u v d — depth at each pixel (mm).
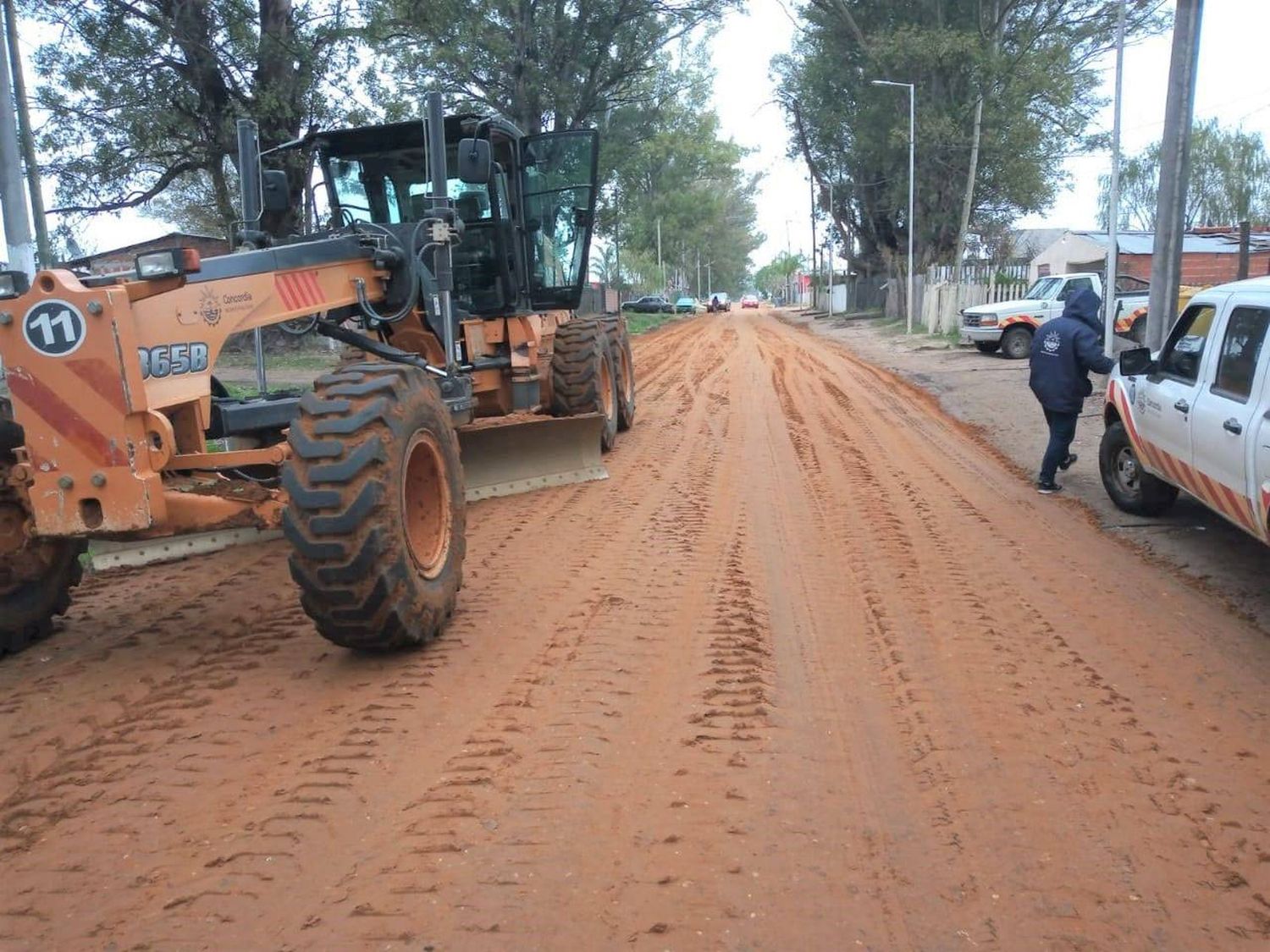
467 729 4668
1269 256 34625
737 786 4129
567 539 8102
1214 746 4492
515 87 33062
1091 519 8812
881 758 4383
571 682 5188
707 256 130250
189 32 19141
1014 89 37125
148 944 3168
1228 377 6793
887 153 42156
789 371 23766
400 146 9766
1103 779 4195
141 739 4645
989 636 5863
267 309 6148
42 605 5922
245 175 8352
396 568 5184
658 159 76062
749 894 3408
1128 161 62312
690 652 5602
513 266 10383
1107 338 19875
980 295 33000
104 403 4984
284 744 4559
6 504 5625
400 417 5328
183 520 5262
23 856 3699
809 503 9445
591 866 3562
